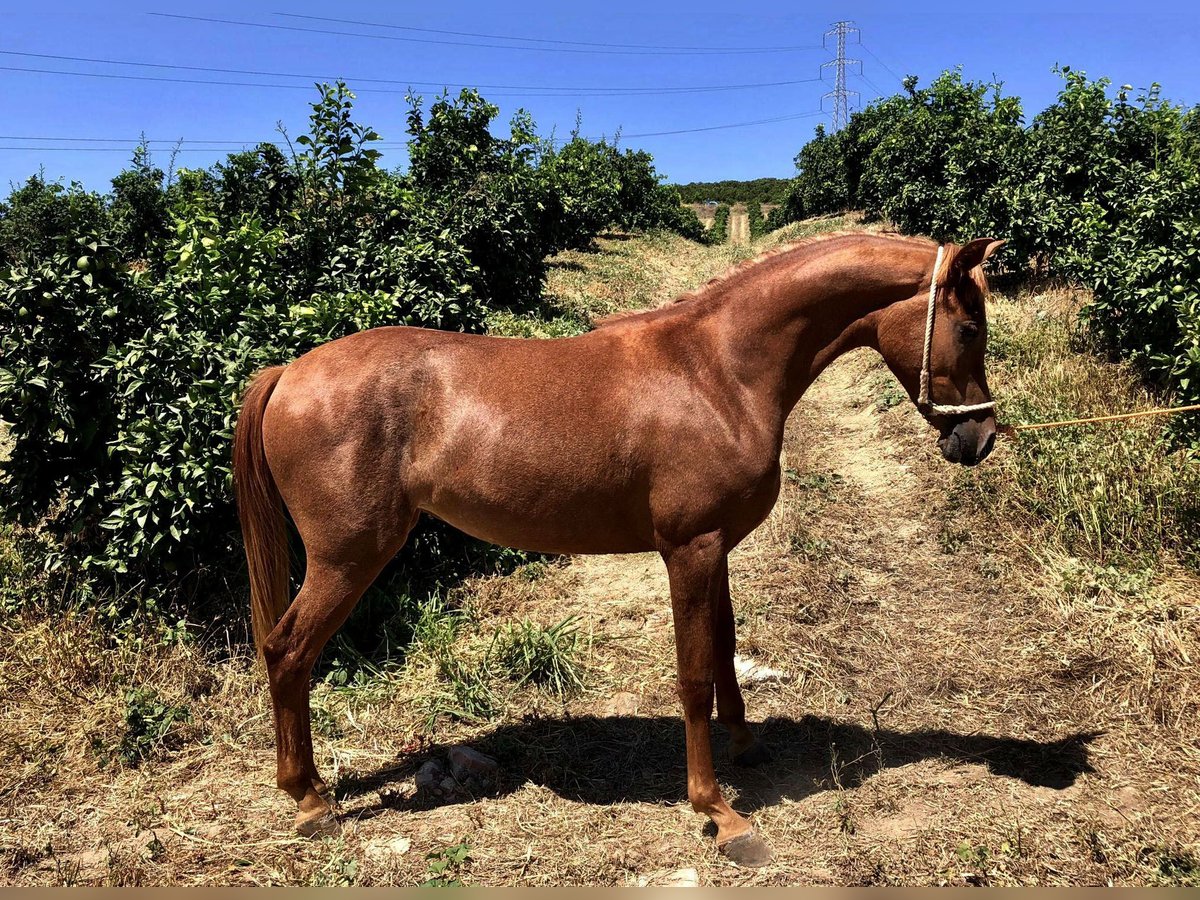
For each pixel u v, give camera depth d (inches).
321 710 144.9
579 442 108.6
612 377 110.7
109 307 165.9
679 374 109.7
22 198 658.8
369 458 111.7
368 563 115.0
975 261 106.7
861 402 337.1
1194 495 175.9
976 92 599.2
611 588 197.5
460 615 178.4
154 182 644.7
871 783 125.2
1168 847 107.4
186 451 155.6
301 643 113.9
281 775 116.0
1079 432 218.5
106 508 168.2
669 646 167.9
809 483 246.7
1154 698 135.1
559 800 124.2
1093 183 412.8
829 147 1424.7
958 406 113.1
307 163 247.0
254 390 118.9
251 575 122.3
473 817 119.6
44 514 178.1
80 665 145.3
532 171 523.5
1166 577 164.1
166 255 200.7
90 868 109.2
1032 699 142.4
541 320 426.0
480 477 111.0
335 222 245.9
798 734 139.9
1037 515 195.6
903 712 143.8
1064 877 104.1
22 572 171.2
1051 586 169.3
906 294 111.1
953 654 158.6
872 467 265.0
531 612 183.8
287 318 190.5
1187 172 280.8
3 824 116.3
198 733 138.6
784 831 116.2
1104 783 121.3
